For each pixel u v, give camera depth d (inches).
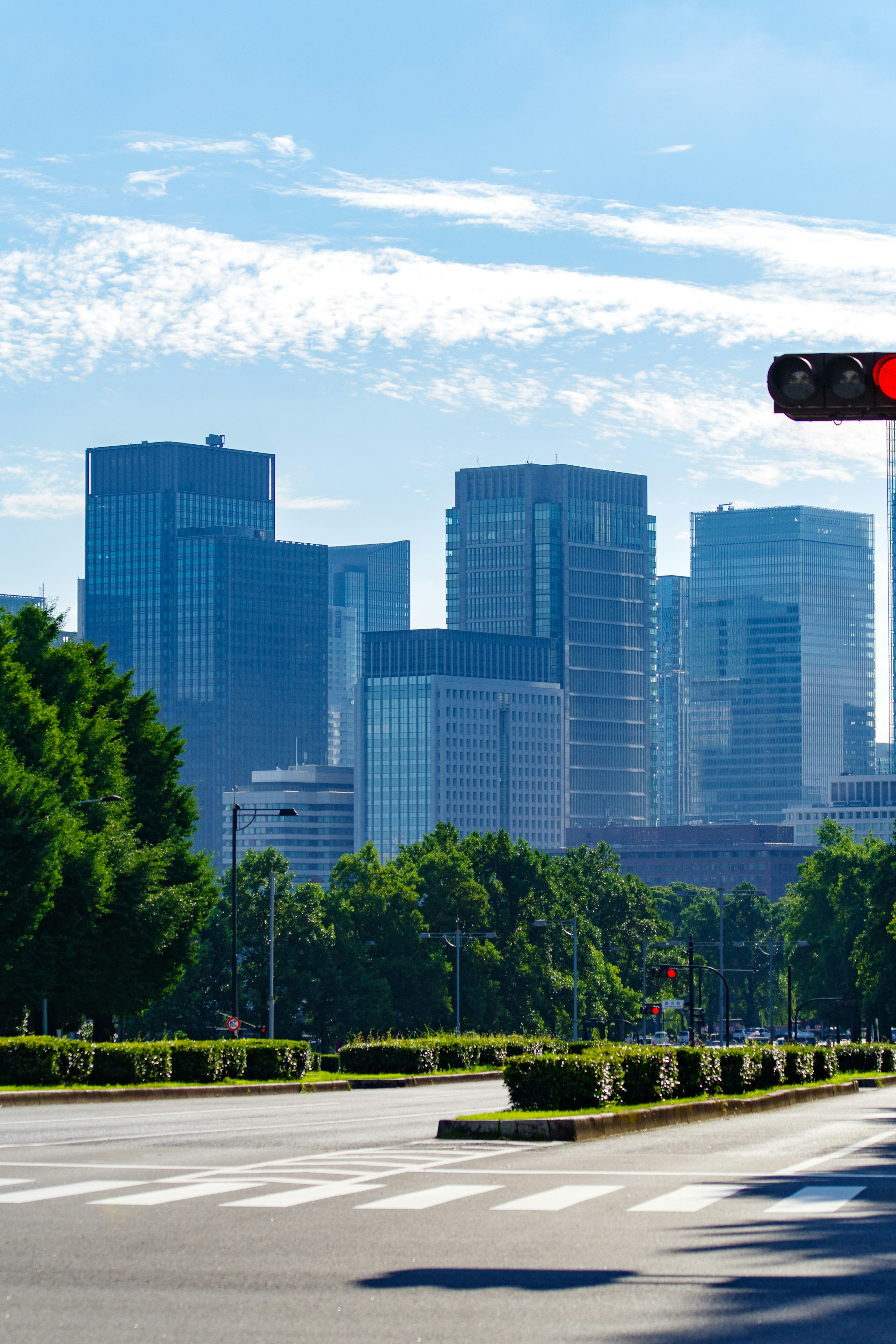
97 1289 797.2
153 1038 7130.9
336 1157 1451.8
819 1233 971.3
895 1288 798.5
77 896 3949.3
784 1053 2871.6
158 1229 989.8
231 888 7460.6
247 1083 3157.0
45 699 4303.6
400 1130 1835.6
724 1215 1053.2
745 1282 813.9
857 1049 4030.5
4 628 4286.4
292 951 7490.2
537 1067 1818.4
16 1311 745.0
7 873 3661.4
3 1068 2711.6
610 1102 1870.1
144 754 4709.6
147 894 4205.2
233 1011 4456.2
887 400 1223.5
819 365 1227.2
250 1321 725.3
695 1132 1807.3
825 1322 719.7
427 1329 708.7
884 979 7460.6
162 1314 740.0
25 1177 1282.0
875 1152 1547.7
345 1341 685.9
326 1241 944.9
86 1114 2212.1
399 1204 1104.8
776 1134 1785.2
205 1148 1552.7
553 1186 1216.2
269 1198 1135.6
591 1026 7716.5
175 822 4756.4
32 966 3922.2
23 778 3752.5
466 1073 3949.3
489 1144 1600.6
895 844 7652.6
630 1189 1196.5
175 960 4507.9
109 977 4215.1
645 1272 842.2
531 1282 815.7
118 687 4741.6
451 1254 898.1
